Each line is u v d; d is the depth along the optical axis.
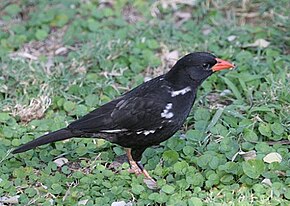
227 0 14.70
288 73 12.62
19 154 10.98
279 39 13.77
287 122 11.35
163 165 10.65
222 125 11.30
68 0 15.23
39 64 13.40
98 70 13.21
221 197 9.77
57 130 10.60
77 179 10.45
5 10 15.14
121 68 13.15
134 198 9.94
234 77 12.60
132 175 10.48
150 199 9.75
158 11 14.90
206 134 11.12
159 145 11.07
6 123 11.76
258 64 13.03
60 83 12.70
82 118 10.26
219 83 12.64
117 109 10.13
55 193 10.11
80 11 15.02
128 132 10.13
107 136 10.27
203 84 12.47
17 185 10.35
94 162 10.84
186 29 14.37
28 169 10.63
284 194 9.76
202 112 11.55
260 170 9.98
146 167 10.66
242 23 14.45
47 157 10.98
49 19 14.80
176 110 10.07
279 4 14.36
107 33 14.17
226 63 10.14
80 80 12.77
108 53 13.45
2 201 10.05
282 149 10.66
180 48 13.70
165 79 10.21
